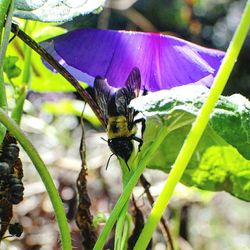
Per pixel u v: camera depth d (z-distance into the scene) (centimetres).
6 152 19
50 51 23
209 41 149
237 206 59
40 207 41
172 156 26
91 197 45
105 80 22
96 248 20
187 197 41
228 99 20
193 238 50
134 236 26
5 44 19
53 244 40
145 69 22
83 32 22
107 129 22
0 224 20
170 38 23
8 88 35
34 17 20
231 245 54
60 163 44
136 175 20
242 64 143
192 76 22
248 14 18
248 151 20
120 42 22
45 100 60
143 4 137
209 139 25
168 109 19
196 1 141
